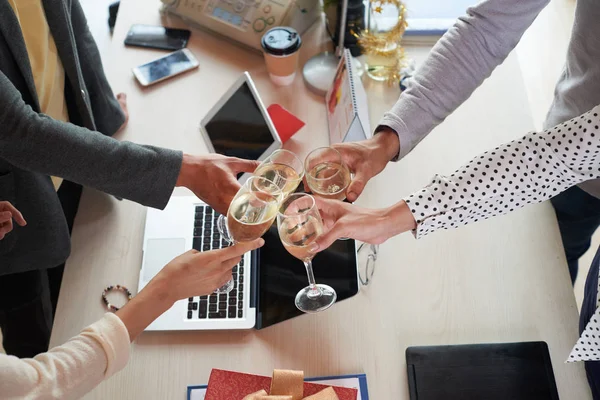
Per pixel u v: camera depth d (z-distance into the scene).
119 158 1.12
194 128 1.51
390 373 1.12
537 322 1.18
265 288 1.21
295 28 1.67
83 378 0.90
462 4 1.74
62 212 1.38
